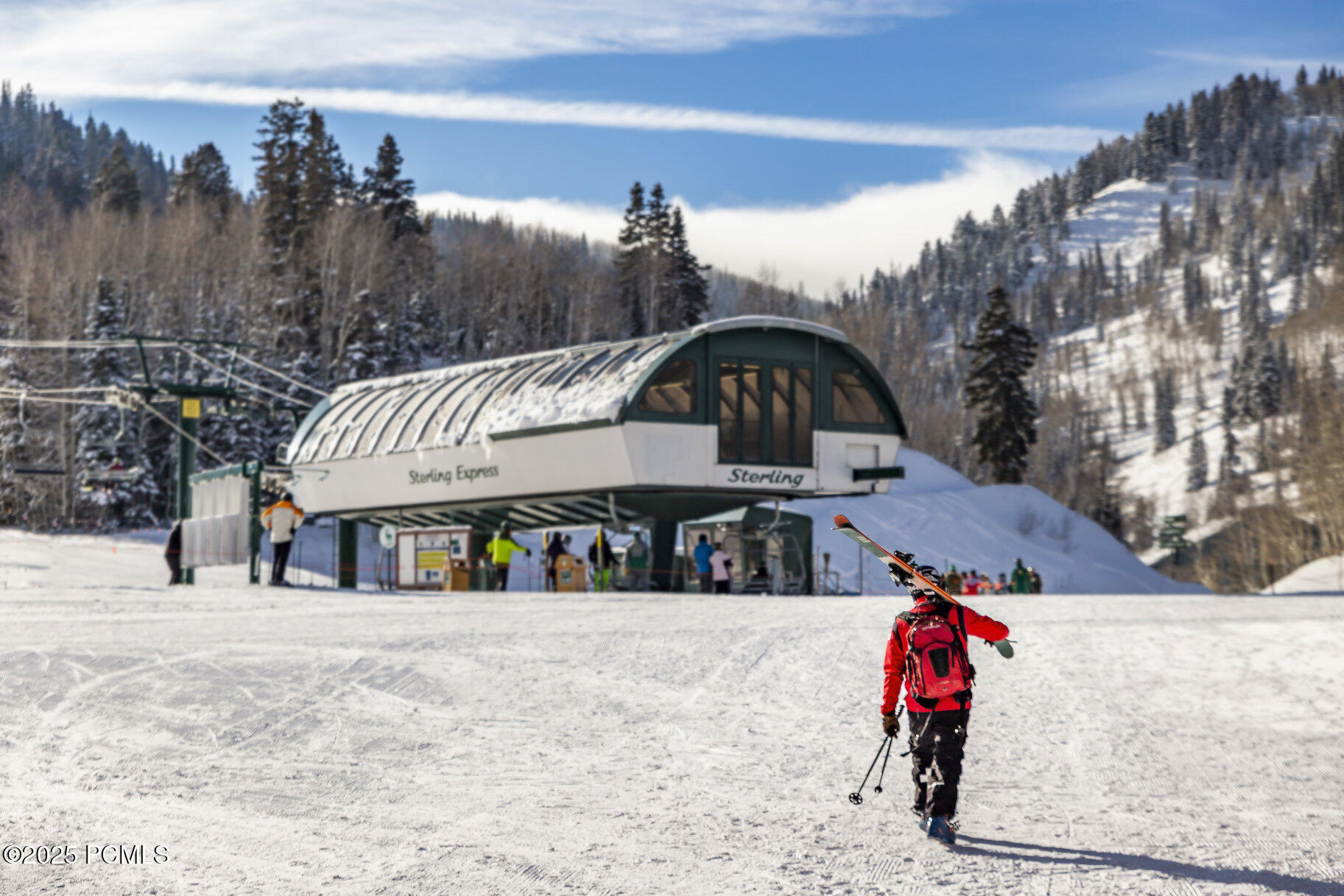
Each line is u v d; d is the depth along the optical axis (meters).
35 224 168.50
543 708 11.27
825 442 33.06
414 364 95.44
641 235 135.00
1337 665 13.47
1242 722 10.52
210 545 36.72
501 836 6.86
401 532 35.56
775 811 7.47
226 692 12.02
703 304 134.88
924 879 5.96
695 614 19.89
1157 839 6.80
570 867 6.18
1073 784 8.30
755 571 36.22
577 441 31.17
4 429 78.81
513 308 131.25
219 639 16.28
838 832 6.96
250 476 34.34
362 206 134.62
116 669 13.48
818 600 24.09
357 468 38.78
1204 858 6.36
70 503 77.69
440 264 149.00
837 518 7.39
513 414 33.22
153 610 22.17
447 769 8.73
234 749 9.45
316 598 25.61
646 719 10.74
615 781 8.34
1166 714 10.93
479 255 140.12
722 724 10.54
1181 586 68.31
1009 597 24.53
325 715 10.88
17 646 15.52
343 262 102.62
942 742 6.78
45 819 7.25
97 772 8.59
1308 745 9.56
